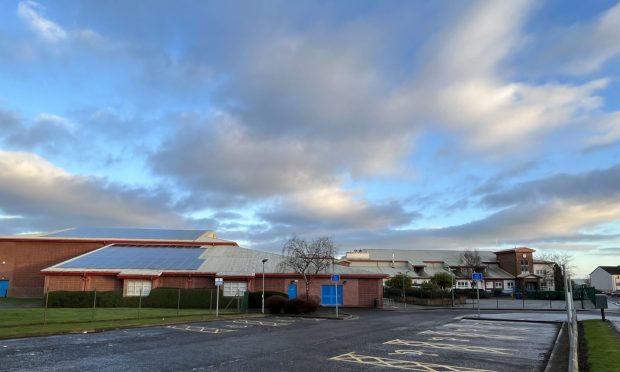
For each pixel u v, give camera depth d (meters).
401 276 63.34
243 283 42.84
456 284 84.94
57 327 20.39
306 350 14.57
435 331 21.30
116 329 21.12
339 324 25.30
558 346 15.64
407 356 13.47
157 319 26.11
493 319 28.97
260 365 11.76
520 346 15.88
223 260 47.50
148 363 12.02
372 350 14.66
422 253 97.94
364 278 45.88
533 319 28.69
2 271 51.16
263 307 34.34
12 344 15.41
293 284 44.50
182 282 42.72
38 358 12.70
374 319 29.80
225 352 14.06
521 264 90.69
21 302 42.59
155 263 45.16
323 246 44.66
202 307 39.09
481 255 96.75
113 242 54.38
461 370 11.34
